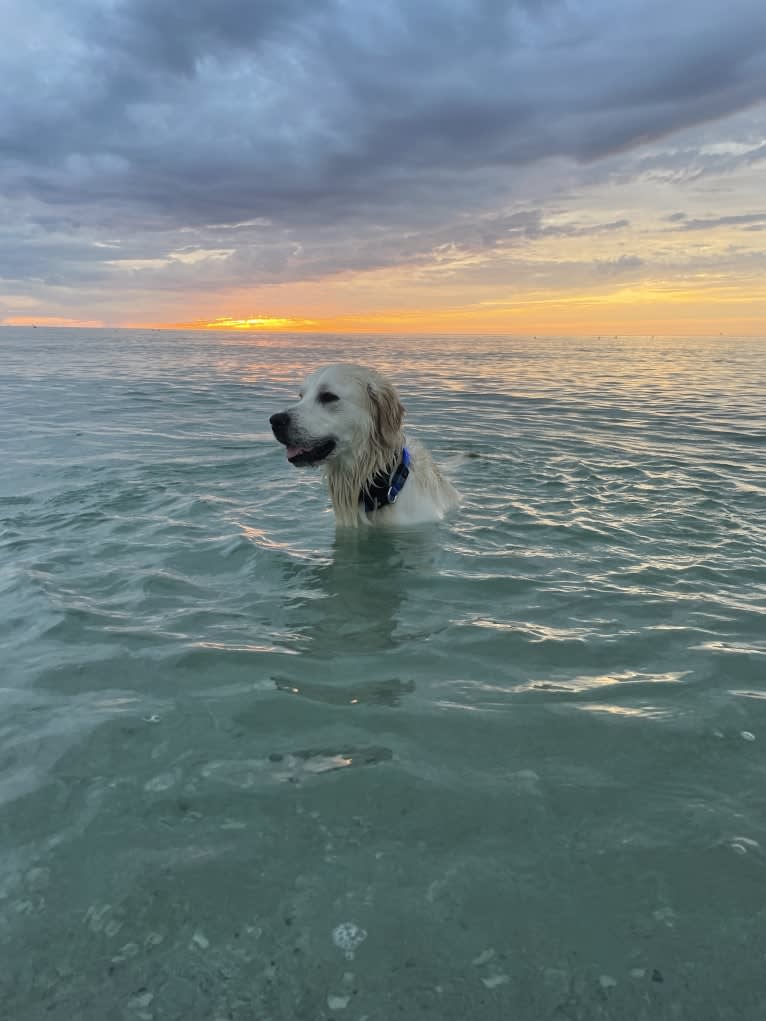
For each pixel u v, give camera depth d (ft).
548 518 4.92
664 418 10.50
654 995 1.36
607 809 1.93
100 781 2.03
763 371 22.57
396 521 4.80
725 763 2.15
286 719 2.39
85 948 1.46
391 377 18.01
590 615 3.29
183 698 2.52
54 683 2.61
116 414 10.33
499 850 1.76
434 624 3.19
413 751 2.20
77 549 4.10
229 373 19.25
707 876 1.67
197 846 1.76
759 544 4.33
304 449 4.44
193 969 1.42
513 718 2.42
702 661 2.83
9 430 8.55
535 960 1.44
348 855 1.74
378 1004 1.35
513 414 10.89
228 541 4.29
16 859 1.71
